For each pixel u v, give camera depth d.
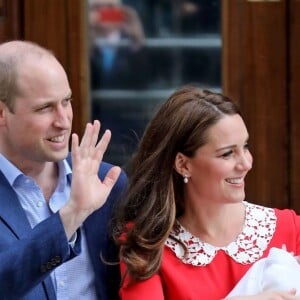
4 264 9.86
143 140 11.01
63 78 10.58
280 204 15.59
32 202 10.88
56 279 10.83
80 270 10.98
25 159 10.74
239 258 10.80
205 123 10.50
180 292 10.61
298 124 15.41
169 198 10.81
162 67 15.75
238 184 10.61
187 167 10.74
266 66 15.34
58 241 9.90
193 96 10.73
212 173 10.54
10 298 9.96
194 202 10.86
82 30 15.48
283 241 11.00
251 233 10.98
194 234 10.90
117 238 10.89
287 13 15.24
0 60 10.56
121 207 11.04
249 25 15.30
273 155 15.49
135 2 15.61
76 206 9.98
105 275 11.08
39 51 10.62
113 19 15.62
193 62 15.71
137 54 15.72
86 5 15.52
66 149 10.66
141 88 15.78
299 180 15.51
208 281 10.70
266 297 10.08
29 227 10.63
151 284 10.62
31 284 9.98
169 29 15.67
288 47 15.30
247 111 15.43
